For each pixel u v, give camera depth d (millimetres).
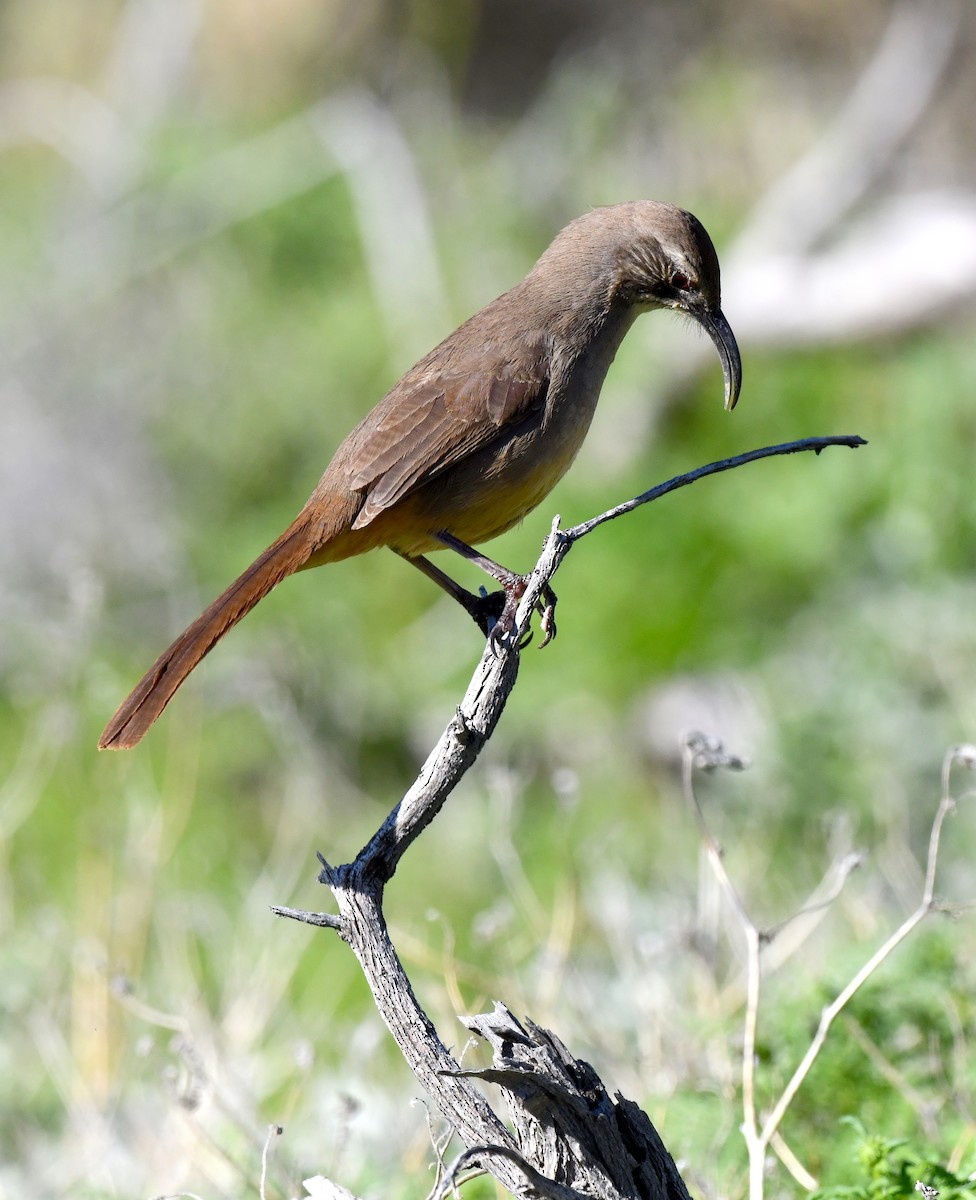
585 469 16422
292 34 23266
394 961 5250
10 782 12367
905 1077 6613
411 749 13930
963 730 11086
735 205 20766
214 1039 7898
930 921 7758
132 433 17016
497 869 11508
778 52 22344
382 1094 7758
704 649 14039
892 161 19984
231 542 16312
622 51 22641
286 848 11383
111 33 24125
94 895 10203
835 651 12625
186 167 20578
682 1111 6570
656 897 9922
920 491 14094
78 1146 7625
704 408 16406
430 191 20812
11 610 14836
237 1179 6793
